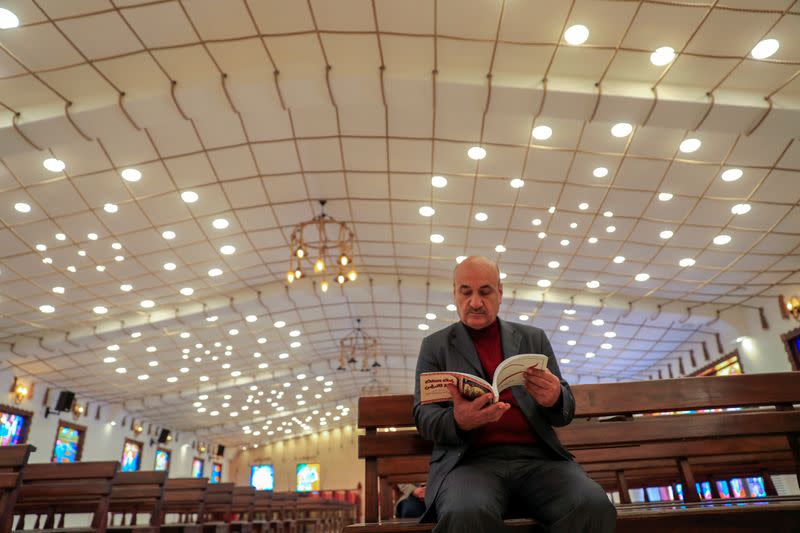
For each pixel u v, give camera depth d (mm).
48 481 4625
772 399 2504
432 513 1949
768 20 5867
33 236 9656
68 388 17156
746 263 11867
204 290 13375
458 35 6258
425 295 14844
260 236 11398
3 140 6766
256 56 6531
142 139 8016
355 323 17766
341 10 5984
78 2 5617
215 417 25297
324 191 10078
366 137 8531
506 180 9461
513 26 6113
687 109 6816
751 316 14023
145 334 14898
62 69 6387
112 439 20172
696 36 6117
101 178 8641
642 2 5742
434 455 2092
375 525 1950
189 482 7176
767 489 4996
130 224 9953
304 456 33344
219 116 7867
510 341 2254
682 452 3375
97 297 12328
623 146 8312
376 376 23969
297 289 14156
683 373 17766
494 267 2363
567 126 7961
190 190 9391
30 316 12539
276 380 21750
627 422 2494
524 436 2072
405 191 10031
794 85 6711
